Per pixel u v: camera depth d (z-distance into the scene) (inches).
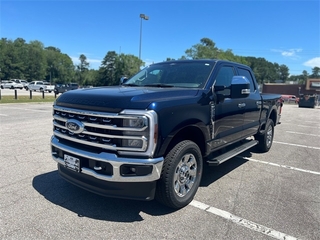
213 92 153.9
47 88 1775.3
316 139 352.5
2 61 3348.9
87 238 107.7
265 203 145.0
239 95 151.3
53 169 188.1
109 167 114.6
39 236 107.9
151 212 131.1
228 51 3447.3
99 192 120.7
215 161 156.5
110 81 3676.2
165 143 117.6
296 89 2699.3
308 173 200.7
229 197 151.9
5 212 126.3
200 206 139.3
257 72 5093.5
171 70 176.1
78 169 124.4
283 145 305.3
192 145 135.1
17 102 749.3
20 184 160.4
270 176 191.5
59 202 138.3
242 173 196.7
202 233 114.0
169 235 111.7
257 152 265.7
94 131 118.2
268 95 262.1
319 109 1147.3
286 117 685.9
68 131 131.2
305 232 117.0
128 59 3563.0
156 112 113.5
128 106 111.7
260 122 233.6
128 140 112.0
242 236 112.5
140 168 112.7
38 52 3878.0
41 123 383.2
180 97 130.9
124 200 143.2
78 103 125.4
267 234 114.7
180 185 134.6
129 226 117.7
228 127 172.6
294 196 155.7
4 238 105.7
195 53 3014.3
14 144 255.4
